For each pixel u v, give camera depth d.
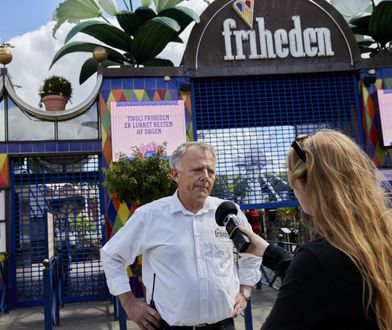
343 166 1.36
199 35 8.72
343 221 1.27
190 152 2.74
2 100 8.15
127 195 7.15
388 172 8.48
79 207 8.33
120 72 8.38
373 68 8.95
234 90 8.90
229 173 8.64
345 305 1.19
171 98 8.52
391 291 1.19
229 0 8.86
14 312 7.41
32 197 8.27
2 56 8.00
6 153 8.00
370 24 9.64
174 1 9.73
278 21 8.94
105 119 8.26
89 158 8.45
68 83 8.95
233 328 2.75
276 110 8.93
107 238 7.91
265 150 8.80
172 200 2.80
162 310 2.62
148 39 8.91
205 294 2.58
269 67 8.77
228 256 2.77
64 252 8.22
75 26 8.75
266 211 13.80
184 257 2.64
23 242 8.12
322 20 9.03
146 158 7.39
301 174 1.44
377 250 1.24
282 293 1.28
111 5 10.23
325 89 9.02
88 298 8.06
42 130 8.20
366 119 8.75
